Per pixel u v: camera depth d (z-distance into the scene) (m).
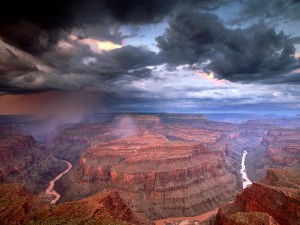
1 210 78.62
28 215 75.25
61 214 74.25
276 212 80.00
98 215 73.12
